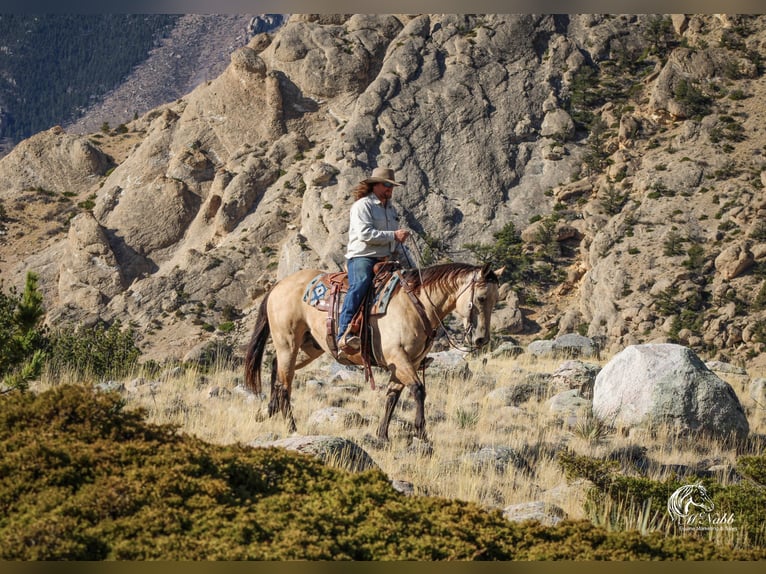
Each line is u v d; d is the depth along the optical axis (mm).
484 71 90875
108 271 86062
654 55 95938
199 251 83188
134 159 96750
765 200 71500
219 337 73500
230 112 95625
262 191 88438
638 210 75438
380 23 98625
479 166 84125
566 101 90562
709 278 67188
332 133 92375
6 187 106438
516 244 78062
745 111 84438
